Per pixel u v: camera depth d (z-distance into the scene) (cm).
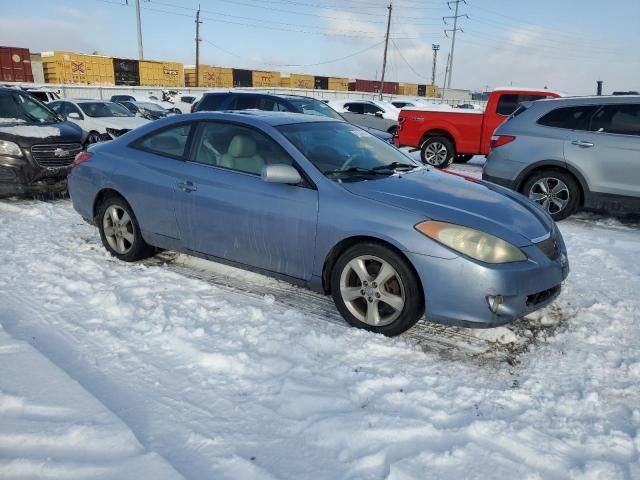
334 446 238
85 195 507
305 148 390
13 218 648
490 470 226
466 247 318
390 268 336
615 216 743
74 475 211
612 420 264
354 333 348
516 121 725
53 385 270
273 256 390
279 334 339
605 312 397
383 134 1116
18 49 3262
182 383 284
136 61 4112
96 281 429
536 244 339
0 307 369
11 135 728
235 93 1059
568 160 674
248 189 393
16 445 227
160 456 223
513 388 291
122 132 1306
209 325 351
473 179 442
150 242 469
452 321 324
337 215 352
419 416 262
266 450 234
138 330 341
